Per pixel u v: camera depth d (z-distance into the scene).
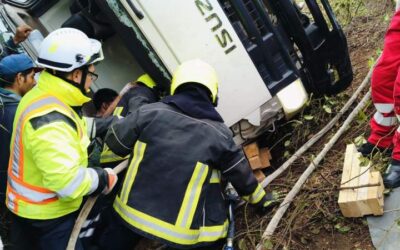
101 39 3.57
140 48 3.12
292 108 3.49
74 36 2.60
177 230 2.71
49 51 2.55
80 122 2.70
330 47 3.64
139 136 2.82
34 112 2.49
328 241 2.88
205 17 3.18
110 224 2.98
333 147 3.53
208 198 2.83
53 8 3.71
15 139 2.61
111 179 2.73
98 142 3.35
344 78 3.79
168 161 2.72
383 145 3.13
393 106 2.94
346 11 5.20
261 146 3.94
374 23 5.09
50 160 2.44
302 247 2.92
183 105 2.77
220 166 2.83
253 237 3.09
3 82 3.07
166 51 3.15
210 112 2.79
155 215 2.72
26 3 3.77
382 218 2.81
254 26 3.30
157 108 2.82
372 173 2.90
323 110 3.89
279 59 3.44
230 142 2.78
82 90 2.64
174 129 2.75
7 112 2.95
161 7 3.08
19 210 2.69
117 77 3.69
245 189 2.92
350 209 2.84
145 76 3.42
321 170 3.35
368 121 3.60
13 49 3.70
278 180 3.49
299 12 3.67
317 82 3.69
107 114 3.47
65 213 2.73
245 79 3.33
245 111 3.38
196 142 2.72
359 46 4.87
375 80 2.98
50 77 2.58
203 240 2.78
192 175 2.71
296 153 3.60
